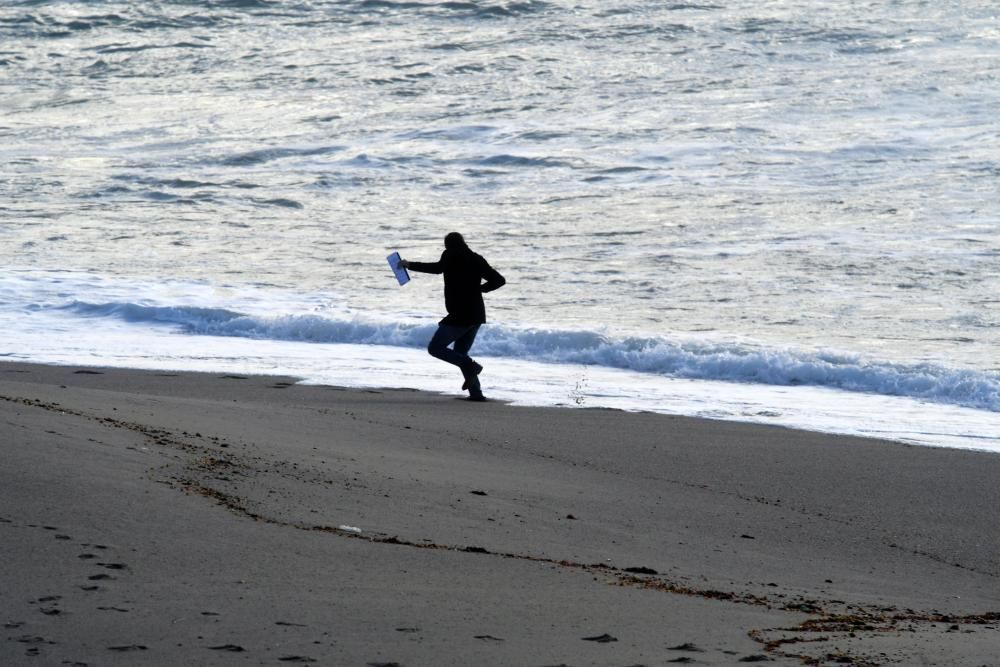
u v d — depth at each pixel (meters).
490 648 15.21
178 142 116.56
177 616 15.60
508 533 23.78
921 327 59.56
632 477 31.58
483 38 150.00
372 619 16.20
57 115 129.75
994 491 30.91
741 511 28.34
